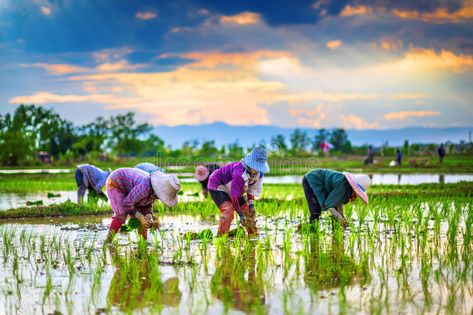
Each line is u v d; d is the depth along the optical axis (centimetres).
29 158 6975
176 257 877
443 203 1477
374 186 2238
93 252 933
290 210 1388
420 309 621
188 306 644
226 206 1043
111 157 7575
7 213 1396
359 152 9069
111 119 8700
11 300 673
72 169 5306
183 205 1549
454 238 991
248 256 889
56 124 9438
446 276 755
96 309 637
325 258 842
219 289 709
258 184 1049
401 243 973
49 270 816
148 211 1044
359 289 700
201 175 1748
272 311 621
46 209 1445
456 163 4972
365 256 879
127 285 732
